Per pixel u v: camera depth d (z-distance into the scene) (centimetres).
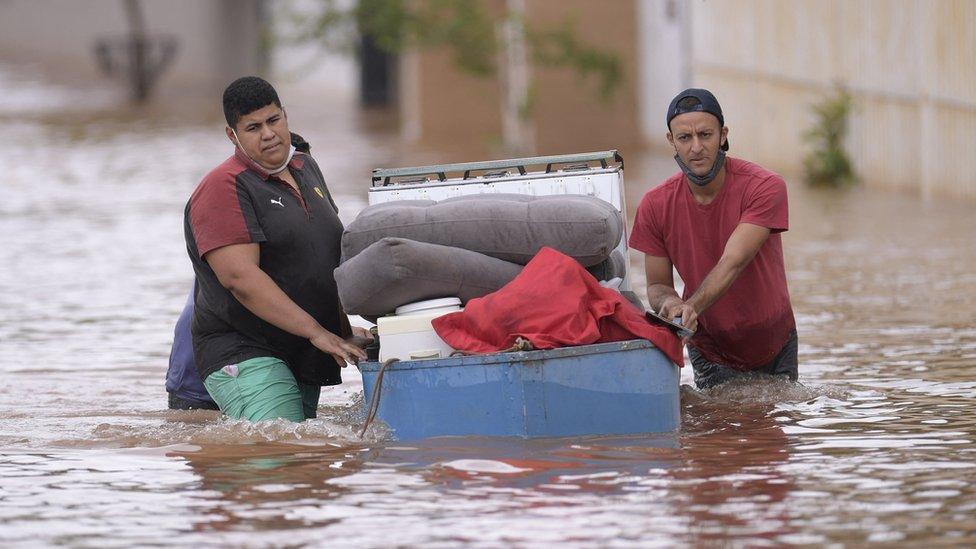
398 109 10419
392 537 1163
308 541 1159
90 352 2278
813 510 1211
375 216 1581
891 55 4600
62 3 13150
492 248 1559
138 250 3606
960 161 4119
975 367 1905
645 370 1500
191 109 9656
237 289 1602
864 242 3394
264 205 1625
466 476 1344
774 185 1656
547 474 1344
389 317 1512
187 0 12425
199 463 1450
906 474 1328
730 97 6188
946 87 4178
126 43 11412
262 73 12444
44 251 3591
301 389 1727
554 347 1467
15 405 1844
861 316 2378
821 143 5147
